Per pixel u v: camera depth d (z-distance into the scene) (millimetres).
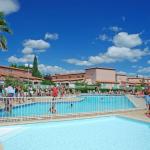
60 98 16094
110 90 61250
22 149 9336
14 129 12156
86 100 23312
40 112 16172
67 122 14109
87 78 87875
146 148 9633
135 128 13172
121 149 9516
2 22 25344
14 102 15922
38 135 11445
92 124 14156
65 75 97875
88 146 9875
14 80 32500
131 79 104688
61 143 10227
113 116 16031
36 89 38125
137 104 19500
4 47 26234
